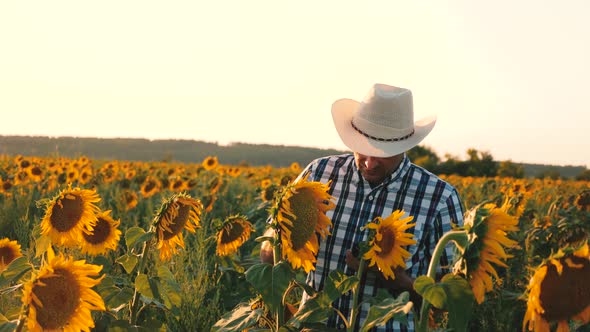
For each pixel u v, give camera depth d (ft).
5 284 8.46
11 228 25.88
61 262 6.86
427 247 10.55
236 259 18.24
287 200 7.86
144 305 9.89
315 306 8.29
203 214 26.12
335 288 8.19
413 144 10.28
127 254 9.95
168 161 139.54
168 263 16.80
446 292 6.26
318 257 10.77
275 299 7.76
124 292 9.71
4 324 6.68
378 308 6.88
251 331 8.56
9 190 35.65
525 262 18.75
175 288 10.00
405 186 10.64
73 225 11.40
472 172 168.35
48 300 6.72
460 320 6.19
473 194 46.96
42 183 39.65
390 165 10.47
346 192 10.87
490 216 6.26
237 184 48.21
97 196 11.57
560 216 26.96
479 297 6.30
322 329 8.33
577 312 5.62
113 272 15.49
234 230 16.63
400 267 9.22
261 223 24.86
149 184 37.55
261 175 64.23
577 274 5.59
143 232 9.99
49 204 11.31
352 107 11.46
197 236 20.06
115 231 12.97
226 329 8.57
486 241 6.22
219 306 17.13
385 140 10.33
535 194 44.24
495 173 169.17
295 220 7.85
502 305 6.55
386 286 10.06
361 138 10.42
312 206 7.95
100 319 9.11
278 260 8.18
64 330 6.82
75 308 6.87
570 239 20.74
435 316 9.54
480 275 6.28
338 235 10.62
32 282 6.60
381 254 8.05
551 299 5.63
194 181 39.78
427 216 10.48
